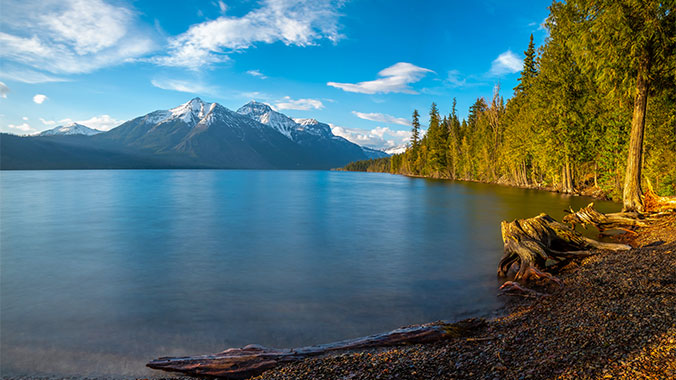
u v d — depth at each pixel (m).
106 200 45.31
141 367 6.11
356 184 88.25
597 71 21.22
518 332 6.10
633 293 7.22
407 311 8.64
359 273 12.58
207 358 6.05
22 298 10.39
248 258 15.34
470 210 31.22
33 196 51.00
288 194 55.56
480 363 4.93
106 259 15.52
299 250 16.88
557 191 49.91
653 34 17.78
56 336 7.62
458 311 8.46
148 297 10.31
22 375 5.90
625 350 4.45
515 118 61.09
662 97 22.62
